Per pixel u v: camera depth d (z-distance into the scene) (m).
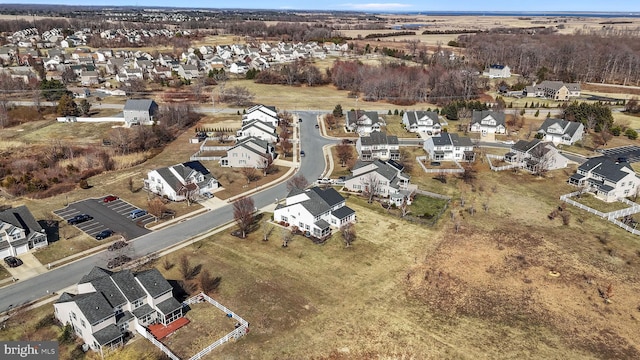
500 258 58.56
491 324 46.41
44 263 55.72
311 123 123.62
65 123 117.88
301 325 45.56
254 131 104.94
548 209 73.25
